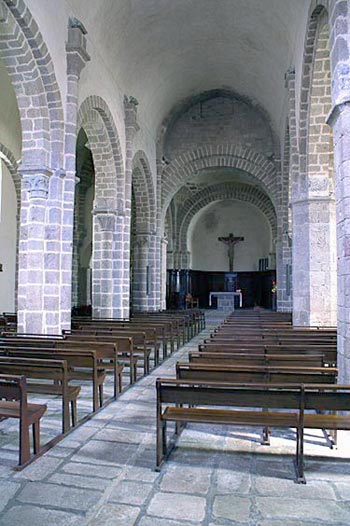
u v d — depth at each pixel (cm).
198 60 1747
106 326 1134
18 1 829
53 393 555
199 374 528
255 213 3425
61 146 1009
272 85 1719
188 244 3341
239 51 1641
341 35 647
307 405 435
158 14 1363
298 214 1149
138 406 684
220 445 520
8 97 1480
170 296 2878
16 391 457
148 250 1988
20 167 968
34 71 943
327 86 1041
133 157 1634
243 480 427
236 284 3472
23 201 977
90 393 760
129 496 393
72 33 1046
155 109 1908
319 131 1092
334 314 1102
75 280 2336
